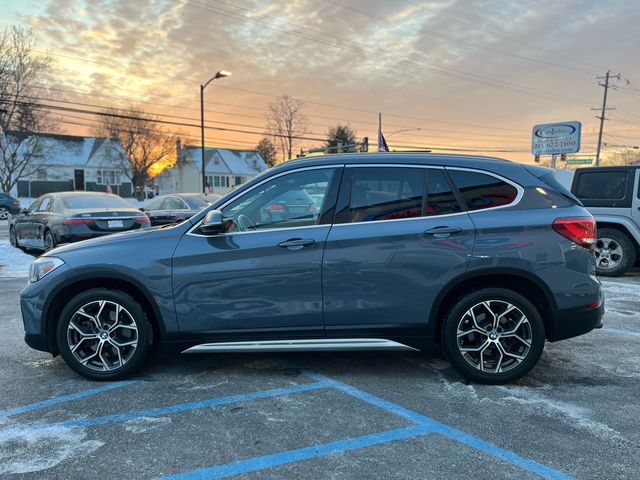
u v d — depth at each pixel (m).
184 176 67.00
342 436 2.99
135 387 3.76
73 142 54.91
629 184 7.89
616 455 2.75
